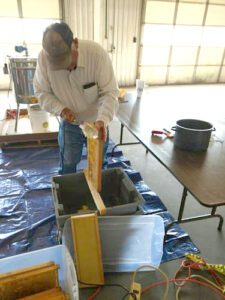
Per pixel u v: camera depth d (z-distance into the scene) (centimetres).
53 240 166
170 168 132
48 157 263
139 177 235
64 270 123
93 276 135
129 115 208
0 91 521
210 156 147
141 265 146
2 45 514
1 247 160
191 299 132
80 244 129
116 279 141
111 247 146
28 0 487
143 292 134
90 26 531
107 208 140
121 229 140
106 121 136
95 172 142
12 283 110
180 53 634
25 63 259
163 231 140
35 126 275
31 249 159
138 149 296
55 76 144
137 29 569
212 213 172
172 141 163
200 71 674
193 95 545
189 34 618
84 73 142
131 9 541
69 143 176
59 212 146
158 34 595
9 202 199
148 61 618
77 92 152
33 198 204
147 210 194
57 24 117
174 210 199
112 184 186
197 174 128
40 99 157
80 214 137
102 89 149
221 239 171
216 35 641
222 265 146
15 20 499
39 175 233
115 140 315
